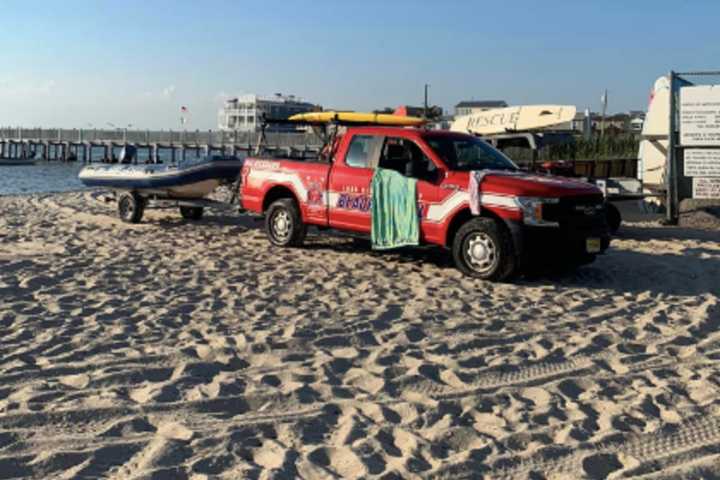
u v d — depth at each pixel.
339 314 6.71
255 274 8.68
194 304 7.01
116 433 3.91
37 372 4.87
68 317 6.41
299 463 3.58
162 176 13.28
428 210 8.92
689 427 4.15
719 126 13.27
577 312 7.02
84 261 9.31
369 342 5.85
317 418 4.20
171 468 3.47
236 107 120.88
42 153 85.38
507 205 8.23
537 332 6.23
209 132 69.12
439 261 9.77
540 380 4.99
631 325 6.53
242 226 13.80
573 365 5.33
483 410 4.41
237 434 3.92
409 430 4.05
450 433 3.99
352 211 9.84
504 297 7.62
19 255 9.76
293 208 10.72
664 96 16.36
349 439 3.90
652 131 16.62
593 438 3.96
